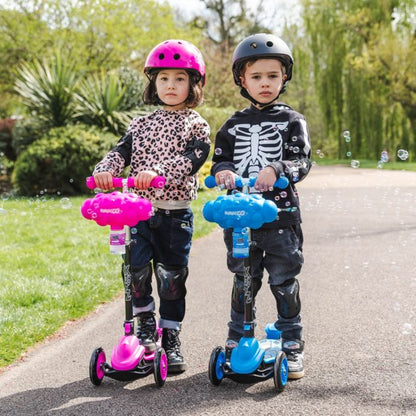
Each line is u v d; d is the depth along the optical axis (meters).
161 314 2.89
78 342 3.23
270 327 2.93
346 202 9.75
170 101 2.88
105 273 4.79
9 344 3.13
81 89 12.95
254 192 2.67
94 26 21.94
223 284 4.53
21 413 2.32
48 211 9.44
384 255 5.42
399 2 23.98
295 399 2.36
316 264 5.11
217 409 2.28
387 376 2.57
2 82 23.42
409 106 24.00
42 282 4.45
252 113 2.79
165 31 23.84
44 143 11.89
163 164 2.68
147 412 2.28
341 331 3.25
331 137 27.70
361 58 23.39
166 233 2.83
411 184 12.67
